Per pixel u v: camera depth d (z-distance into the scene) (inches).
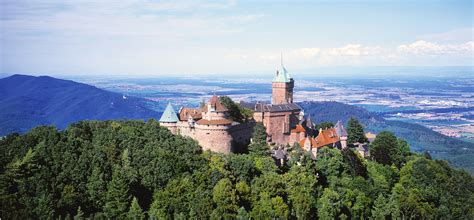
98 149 7199.8
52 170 6673.2
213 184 6565.0
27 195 6156.5
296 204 6599.4
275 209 6328.7
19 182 6304.1
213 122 7721.5
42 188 6195.9
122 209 6122.1
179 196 6304.1
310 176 7165.4
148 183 6663.4
